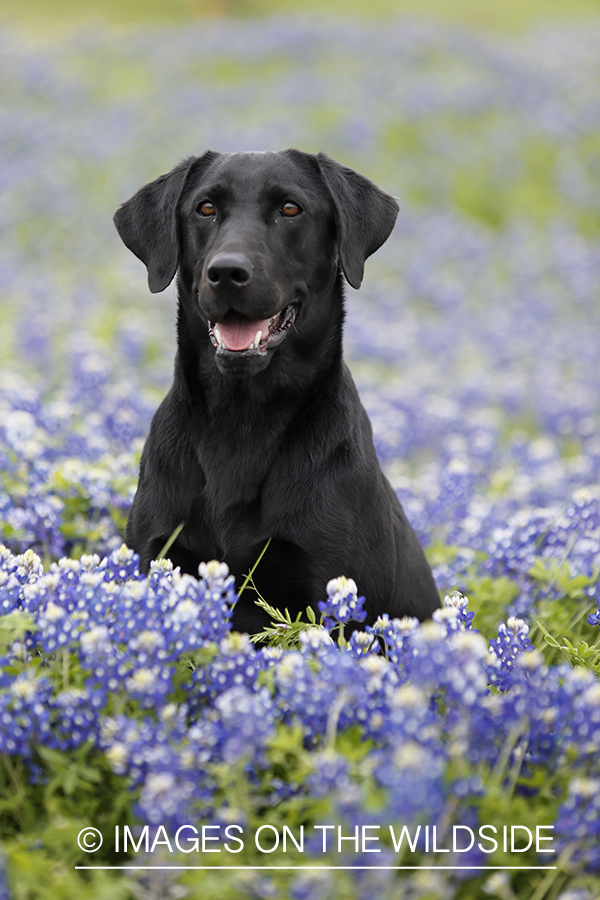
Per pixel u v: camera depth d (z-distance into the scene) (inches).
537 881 119.3
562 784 127.0
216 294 173.2
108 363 426.6
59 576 145.0
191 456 185.6
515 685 136.9
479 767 124.1
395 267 777.6
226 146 928.9
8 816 128.8
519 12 1963.6
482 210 967.6
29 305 571.5
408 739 115.0
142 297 643.5
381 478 199.5
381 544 188.1
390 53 1279.5
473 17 1911.9
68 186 856.9
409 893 112.0
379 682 128.4
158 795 110.2
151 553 185.9
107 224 799.1
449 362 576.4
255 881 107.0
